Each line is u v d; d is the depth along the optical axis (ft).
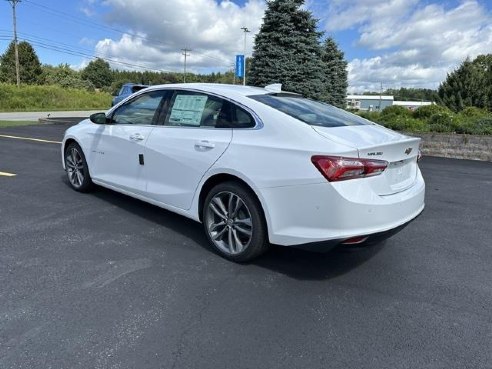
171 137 13.85
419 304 10.51
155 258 12.57
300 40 58.75
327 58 109.60
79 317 9.34
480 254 13.92
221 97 13.01
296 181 10.66
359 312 10.05
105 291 10.51
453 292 11.19
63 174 23.02
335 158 10.22
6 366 7.70
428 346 8.80
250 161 11.53
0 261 11.92
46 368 7.70
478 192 23.32
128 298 10.23
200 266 12.16
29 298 10.02
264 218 11.65
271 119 11.66
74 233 14.28
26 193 18.95
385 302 10.56
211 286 11.02
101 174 17.35
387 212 10.79
